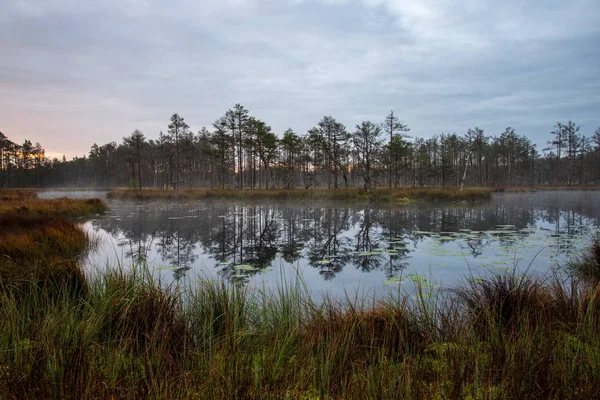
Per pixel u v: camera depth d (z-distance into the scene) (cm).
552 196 3991
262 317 431
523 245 1097
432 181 6562
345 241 1286
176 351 312
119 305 376
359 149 3878
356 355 310
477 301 420
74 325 329
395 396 230
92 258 973
